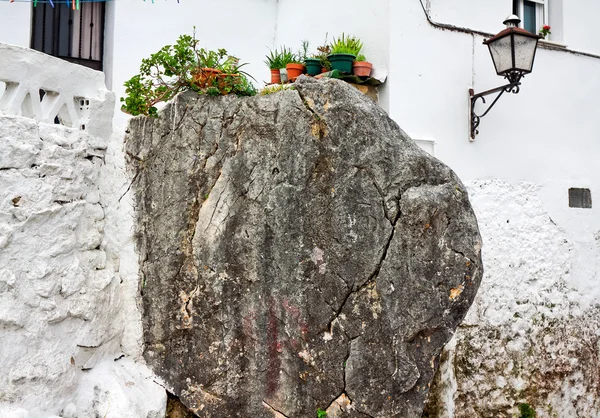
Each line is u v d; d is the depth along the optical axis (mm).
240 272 4609
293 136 4398
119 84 6562
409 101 6086
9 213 3971
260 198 4531
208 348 4734
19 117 4062
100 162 4859
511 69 5852
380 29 6102
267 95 4594
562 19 7477
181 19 6953
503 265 6559
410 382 4145
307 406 4324
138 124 5113
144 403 4609
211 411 4715
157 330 4945
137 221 5074
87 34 6812
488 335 6355
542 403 6699
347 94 4285
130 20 6645
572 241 7227
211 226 4742
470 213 4238
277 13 7719
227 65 4914
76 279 4414
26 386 4027
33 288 4094
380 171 4191
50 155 4230
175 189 4891
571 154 7336
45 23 6594
